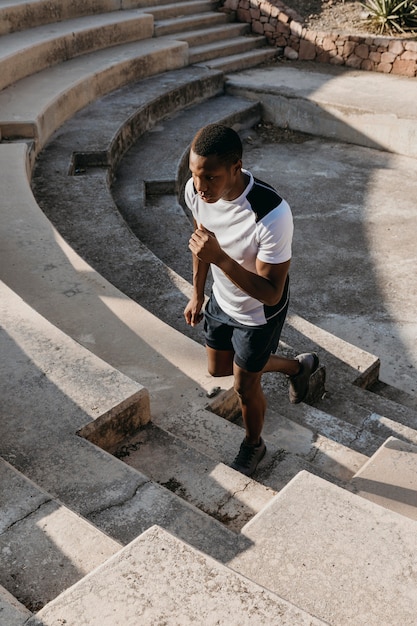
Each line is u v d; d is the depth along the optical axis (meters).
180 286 5.51
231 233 2.62
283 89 11.76
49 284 4.88
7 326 3.77
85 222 6.62
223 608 1.88
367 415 4.44
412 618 2.08
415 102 11.02
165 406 3.68
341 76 12.49
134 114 9.75
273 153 10.81
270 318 2.86
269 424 3.85
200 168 2.38
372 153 10.77
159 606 1.89
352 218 8.65
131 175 8.91
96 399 3.24
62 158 8.13
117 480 2.82
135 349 4.16
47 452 2.95
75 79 9.76
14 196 6.26
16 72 9.52
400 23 12.81
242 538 2.42
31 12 10.91
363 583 2.21
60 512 2.48
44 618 1.88
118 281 5.58
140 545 2.08
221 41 13.30
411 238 8.10
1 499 2.55
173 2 13.56
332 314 6.62
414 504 3.23
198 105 11.59
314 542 2.36
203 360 4.07
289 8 13.54
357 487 3.33
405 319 6.50
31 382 3.35
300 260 7.66
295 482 2.63
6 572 2.26
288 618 1.86
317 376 4.45
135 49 11.65
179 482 3.04
